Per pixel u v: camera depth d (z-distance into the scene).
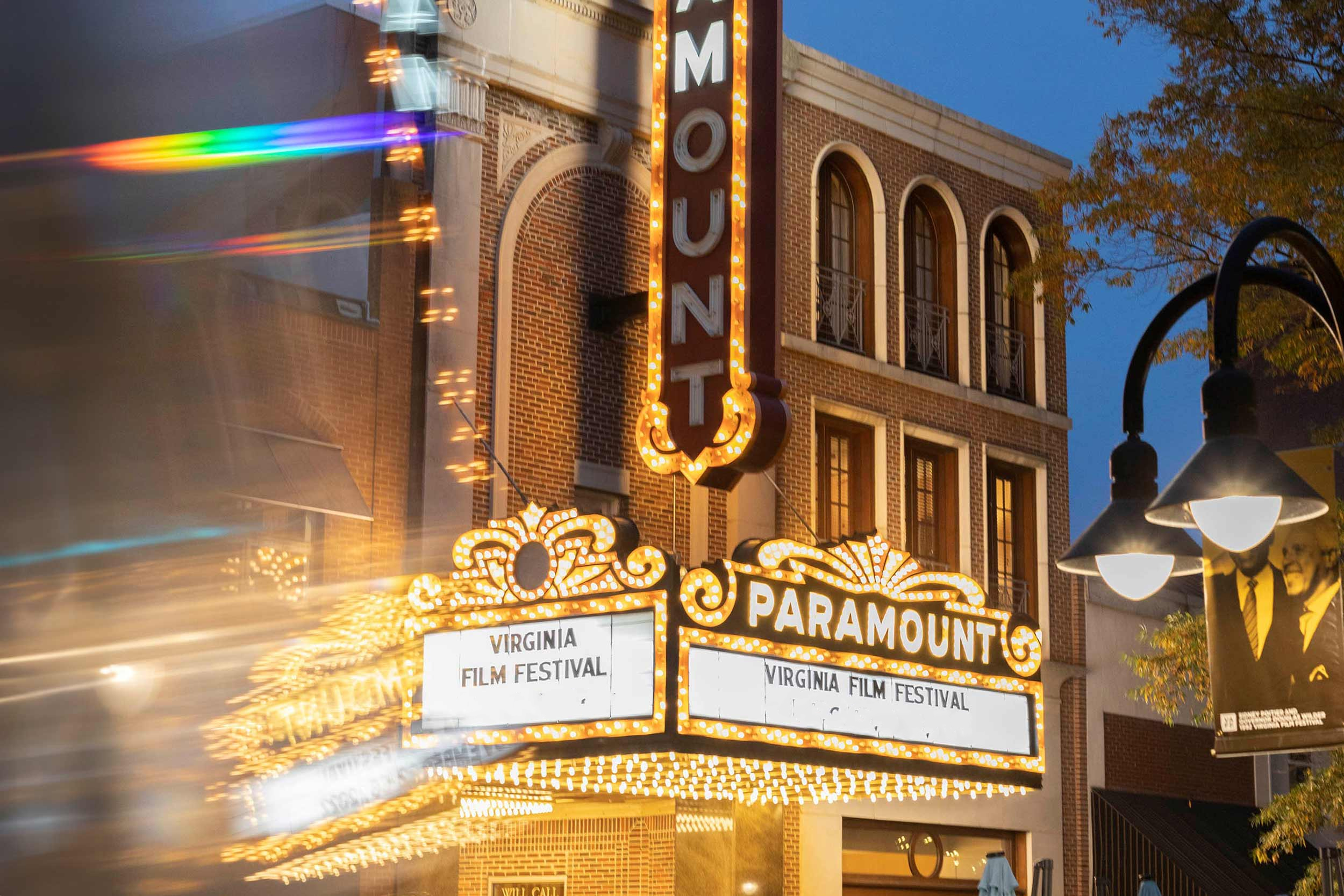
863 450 23.38
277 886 16.19
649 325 18.75
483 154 19.25
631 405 20.50
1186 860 24.14
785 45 22.50
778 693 15.78
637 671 15.00
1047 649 25.06
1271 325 18.94
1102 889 23.39
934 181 24.89
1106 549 7.86
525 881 20.00
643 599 15.09
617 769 15.98
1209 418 6.91
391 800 17.36
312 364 17.41
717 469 17.98
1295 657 7.76
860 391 23.14
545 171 19.92
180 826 15.62
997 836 23.91
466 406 18.50
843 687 16.47
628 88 20.89
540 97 19.91
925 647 17.42
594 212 20.48
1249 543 6.81
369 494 17.64
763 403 17.77
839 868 20.98
